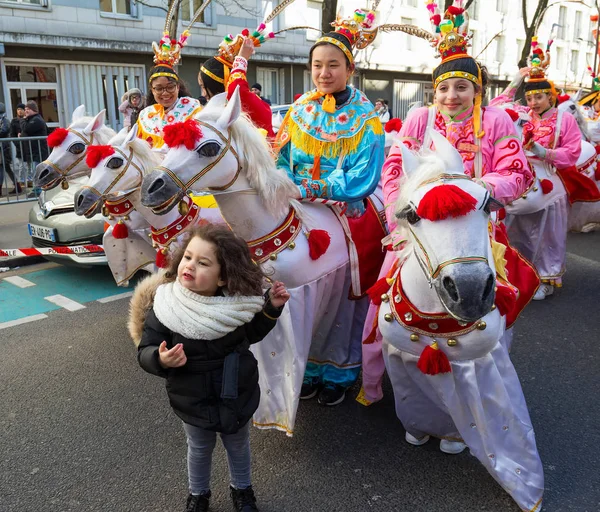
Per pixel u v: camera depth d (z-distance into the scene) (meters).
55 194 6.49
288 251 2.94
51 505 2.86
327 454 3.21
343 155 3.12
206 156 2.67
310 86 19.83
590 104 9.25
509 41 26.47
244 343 2.47
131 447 3.34
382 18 21.48
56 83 14.20
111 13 14.58
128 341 4.82
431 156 2.39
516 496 2.67
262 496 2.89
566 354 4.46
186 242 2.41
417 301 2.54
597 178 6.28
